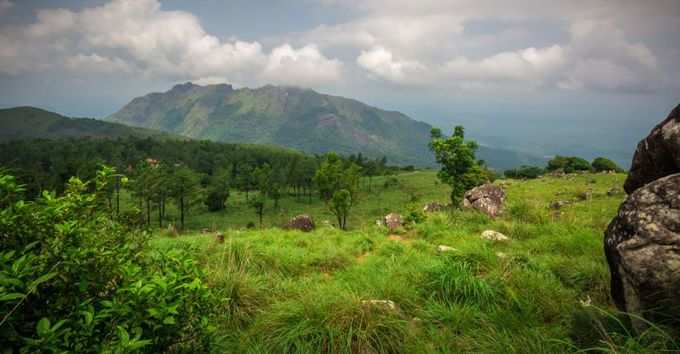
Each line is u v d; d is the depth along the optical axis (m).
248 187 131.75
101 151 179.62
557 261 6.26
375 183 145.88
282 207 112.00
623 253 3.50
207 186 146.62
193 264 3.03
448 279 5.40
